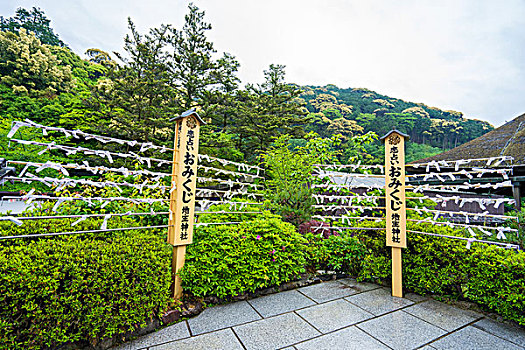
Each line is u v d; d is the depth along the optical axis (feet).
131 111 29.27
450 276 9.52
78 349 6.52
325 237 14.55
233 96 33.45
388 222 10.31
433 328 7.89
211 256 9.22
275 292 10.43
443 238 9.96
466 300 9.45
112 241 7.80
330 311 8.88
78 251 6.78
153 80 28.32
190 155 8.95
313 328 7.82
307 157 18.15
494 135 27.63
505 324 8.15
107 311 6.63
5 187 22.50
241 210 12.48
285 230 11.02
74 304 6.23
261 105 38.65
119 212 10.40
